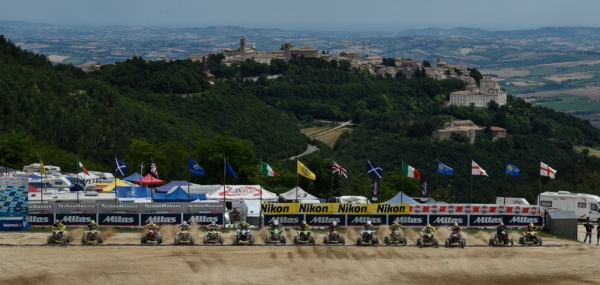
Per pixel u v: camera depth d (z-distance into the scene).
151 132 193.12
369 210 69.56
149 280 46.62
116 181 87.44
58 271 48.03
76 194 79.94
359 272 50.34
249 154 124.94
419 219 70.44
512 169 80.81
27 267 48.75
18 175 81.19
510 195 145.12
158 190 90.56
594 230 75.38
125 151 165.75
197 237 62.00
